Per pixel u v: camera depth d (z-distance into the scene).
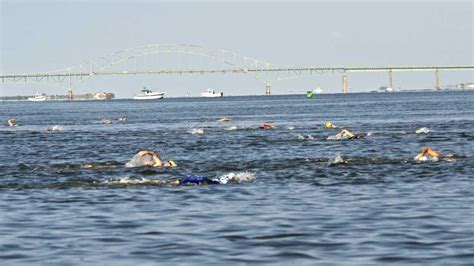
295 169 88.38
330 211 57.53
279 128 189.38
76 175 86.88
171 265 41.72
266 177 80.81
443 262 41.16
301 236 48.34
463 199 61.97
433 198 62.91
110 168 94.19
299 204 61.31
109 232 50.75
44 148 137.12
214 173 87.06
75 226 53.19
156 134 175.75
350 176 80.19
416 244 45.38
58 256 44.19
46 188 74.38
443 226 50.53
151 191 70.25
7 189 74.25
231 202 62.91
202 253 44.25
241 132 174.38
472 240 46.00
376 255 43.03
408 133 155.50
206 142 142.88
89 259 43.34
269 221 53.78
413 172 82.25
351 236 48.09
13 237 49.53
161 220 54.88
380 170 84.94
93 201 64.69
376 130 172.12
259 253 44.03
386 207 58.78
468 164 88.69
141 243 47.12
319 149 119.25
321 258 42.66
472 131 158.00
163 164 95.69
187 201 63.72
